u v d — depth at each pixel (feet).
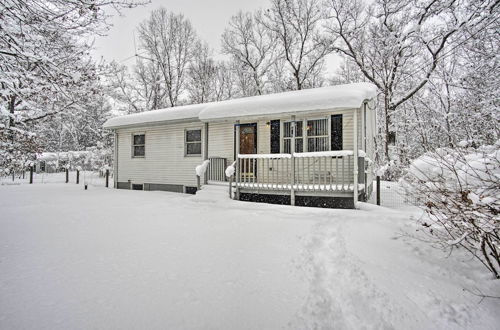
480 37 23.77
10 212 22.02
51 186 48.11
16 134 30.73
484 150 10.27
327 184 25.50
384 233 14.19
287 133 29.58
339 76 84.74
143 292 8.38
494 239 9.16
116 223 18.07
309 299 8.04
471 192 8.87
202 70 93.35
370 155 35.17
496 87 25.81
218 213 21.35
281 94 32.94
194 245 13.24
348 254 11.62
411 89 50.16
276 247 12.89
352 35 64.64
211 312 7.28
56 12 15.08
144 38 87.51
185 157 37.01
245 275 9.73
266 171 30.40
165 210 22.89
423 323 7.01
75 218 19.69
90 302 7.73
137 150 42.52
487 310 7.60
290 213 20.99
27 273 9.80
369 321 7.00
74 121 35.40
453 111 35.12
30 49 15.43
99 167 76.23
